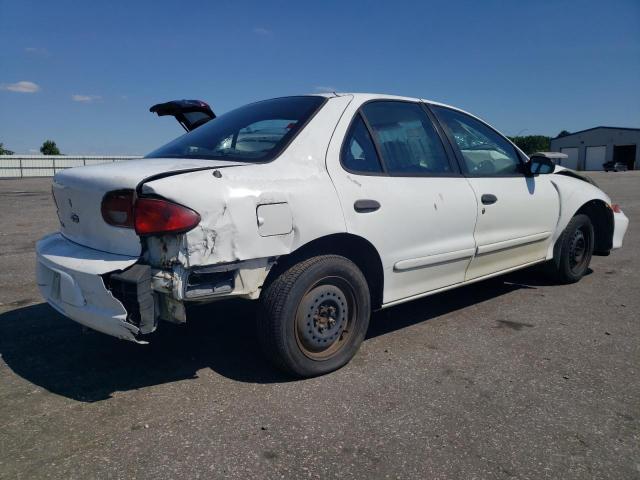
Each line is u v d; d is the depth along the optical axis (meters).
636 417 2.70
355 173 3.22
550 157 4.76
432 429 2.56
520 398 2.88
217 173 2.68
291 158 3.00
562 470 2.26
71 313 2.81
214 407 2.75
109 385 3.00
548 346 3.64
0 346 3.57
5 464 2.26
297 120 3.24
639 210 12.19
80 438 2.46
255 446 2.39
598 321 4.16
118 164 2.97
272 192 2.77
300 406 2.76
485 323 4.10
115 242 2.67
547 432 2.55
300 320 2.98
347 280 3.15
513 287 5.17
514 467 2.27
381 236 3.27
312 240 2.93
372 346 3.62
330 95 3.50
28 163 40.75
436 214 3.60
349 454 2.34
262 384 3.02
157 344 3.60
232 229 2.61
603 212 5.48
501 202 4.15
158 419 2.62
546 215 4.68
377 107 3.57
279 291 2.88
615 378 3.15
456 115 4.18
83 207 2.81
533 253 4.70
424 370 3.22
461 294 4.93
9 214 11.58
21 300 4.63
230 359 3.36
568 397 2.90
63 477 2.17
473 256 3.96
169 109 4.83
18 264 6.15
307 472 2.21
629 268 6.04
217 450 2.36
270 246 2.75
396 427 2.57
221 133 3.43
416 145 3.71
